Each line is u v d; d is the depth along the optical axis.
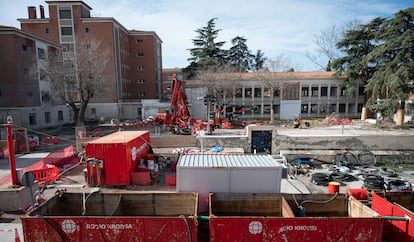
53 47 45.34
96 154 14.25
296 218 7.50
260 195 9.52
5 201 11.32
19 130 23.59
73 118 49.38
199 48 58.22
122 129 35.06
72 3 50.31
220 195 9.53
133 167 15.28
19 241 8.47
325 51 60.16
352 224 7.48
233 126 34.06
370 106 36.53
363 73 44.66
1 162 20.12
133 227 7.64
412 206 10.05
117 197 9.57
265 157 12.45
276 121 43.78
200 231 8.74
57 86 36.38
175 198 9.62
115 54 52.19
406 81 31.38
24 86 37.84
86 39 49.22
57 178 15.34
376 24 41.22
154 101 49.19
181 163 11.27
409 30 31.59
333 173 16.23
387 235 8.95
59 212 9.44
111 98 52.06
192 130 25.89
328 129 32.75
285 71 49.31
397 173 17.19
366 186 13.79
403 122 34.16
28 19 50.47
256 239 7.62
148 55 61.94
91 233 7.66
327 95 49.94
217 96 45.12
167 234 7.66
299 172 17.20
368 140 20.38
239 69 56.66
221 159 12.02
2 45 36.16
